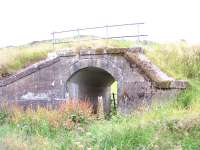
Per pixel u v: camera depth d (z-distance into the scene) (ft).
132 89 56.18
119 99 57.26
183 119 37.63
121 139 34.73
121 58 57.82
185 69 61.00
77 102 53.06
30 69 62.69
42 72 62.49
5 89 63.46
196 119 37.22
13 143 34.50
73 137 39.04
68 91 62.08
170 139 34.60
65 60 61.82
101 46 64.95
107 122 45.85
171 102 50.06
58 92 61.82
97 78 71.72
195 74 60.23
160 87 52.75
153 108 48.47
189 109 43.80
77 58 61.00
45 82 62.34
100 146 34.12
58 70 62.03
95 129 40.50
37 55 69.62
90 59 60.18
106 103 83.56
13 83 63.21
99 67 59.57
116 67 58.08
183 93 51.01
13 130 42.24
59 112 50.14
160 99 52.65
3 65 67.05
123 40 69.26
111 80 79.25
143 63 55.72
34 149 33.78
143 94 54.85
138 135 35.09
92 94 75.97
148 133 35.32
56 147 35.45
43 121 46.09
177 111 43.21
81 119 48.44
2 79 63.62
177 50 63.87
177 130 36.29
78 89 67.15
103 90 81.51
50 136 41.14
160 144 33.53
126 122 41.34
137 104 55.16
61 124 45.88
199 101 47.14
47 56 67.26
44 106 62.03
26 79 62.90
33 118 47.88
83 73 64.90
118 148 33.60
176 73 59.93
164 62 61.98
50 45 74.49
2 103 62.69
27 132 42.55
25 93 62.80
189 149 32.09
